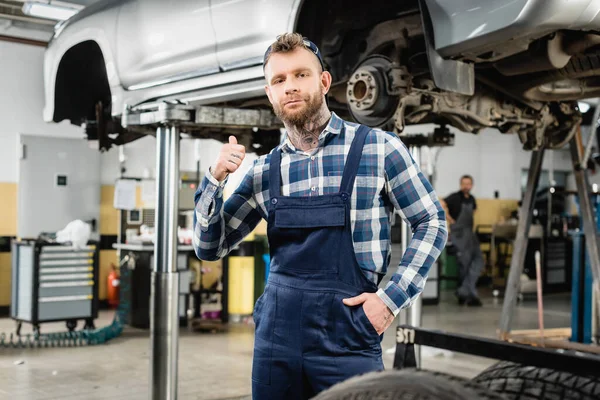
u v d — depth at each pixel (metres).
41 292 6.80
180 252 7.65
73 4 8.16
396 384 1.22
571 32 2.94
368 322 1.68
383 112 3.21
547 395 1.52
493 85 3.60
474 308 9.38
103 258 9.59
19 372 5.36
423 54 3.31
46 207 9.05
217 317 8.28
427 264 1.72
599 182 13.66
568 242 11.49
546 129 4.27
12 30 8.97
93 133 5.37
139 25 4.00
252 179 1.91
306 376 1.75
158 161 3.85
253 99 3.98
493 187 13.00
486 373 1.70
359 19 3.51
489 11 2.61
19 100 9.00
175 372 3.83
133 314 7.69
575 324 5.67
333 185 1.76
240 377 5.23
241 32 3.43
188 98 3.79
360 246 1.74
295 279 1.76
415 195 1.76
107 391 4.79
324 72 1.81
